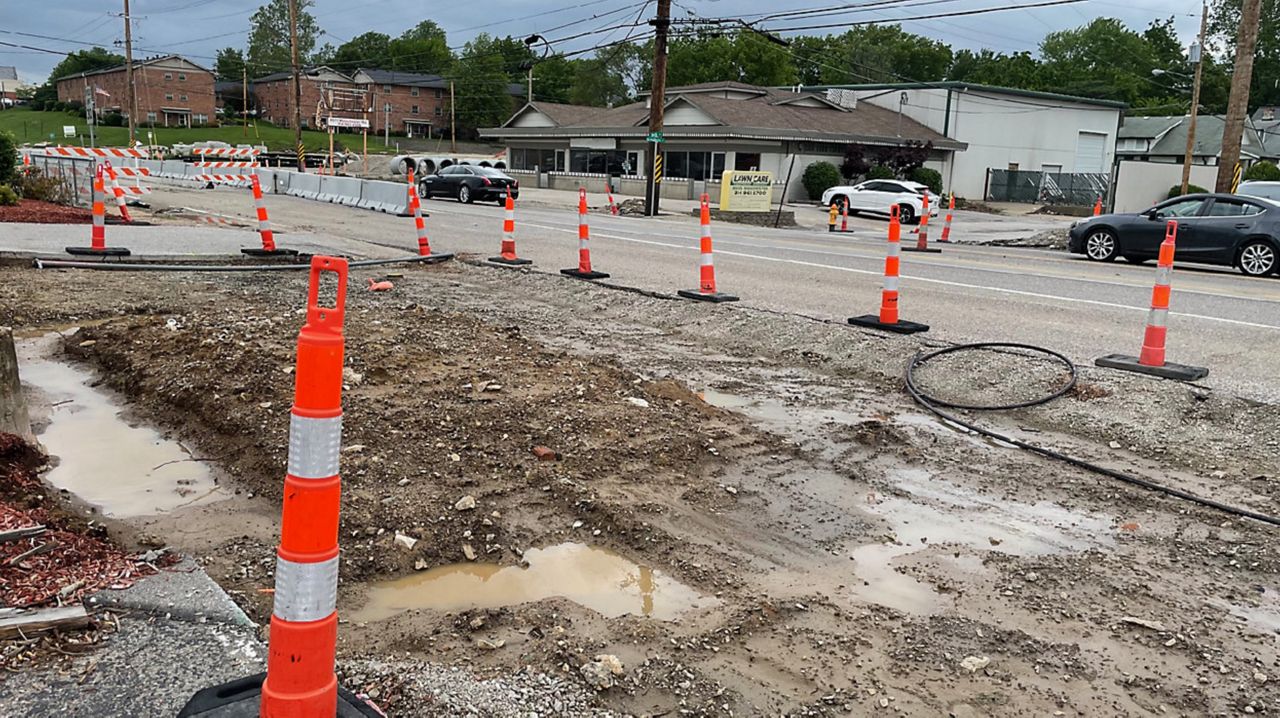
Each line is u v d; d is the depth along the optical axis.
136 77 101.25
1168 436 6.32
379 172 60.94
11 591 3.44
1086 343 9.02
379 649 3.47
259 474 5.20
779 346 8.94
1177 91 88.50
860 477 5.57
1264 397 6.98
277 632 2.36
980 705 3.25
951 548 4.62
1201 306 11.59
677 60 85.06
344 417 5.71
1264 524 4.93
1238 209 16.52
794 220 33.16
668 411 6.49
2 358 5.22
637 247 17.88
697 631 3.71
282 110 110.81
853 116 51.41
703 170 46.78
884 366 8.14
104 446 5.68
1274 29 85.62
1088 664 3.54
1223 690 3.38
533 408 6.16
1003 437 6.36
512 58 109.38
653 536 4.59
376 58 115.81
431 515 4.61
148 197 29.47
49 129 96.75
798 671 3.43
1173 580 4.29
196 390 6.31
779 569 4.34
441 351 7.47
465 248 16.69
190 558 4.03
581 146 54.12
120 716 2.79
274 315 8.84
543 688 3.18
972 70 100.38
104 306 9.45
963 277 14.24
